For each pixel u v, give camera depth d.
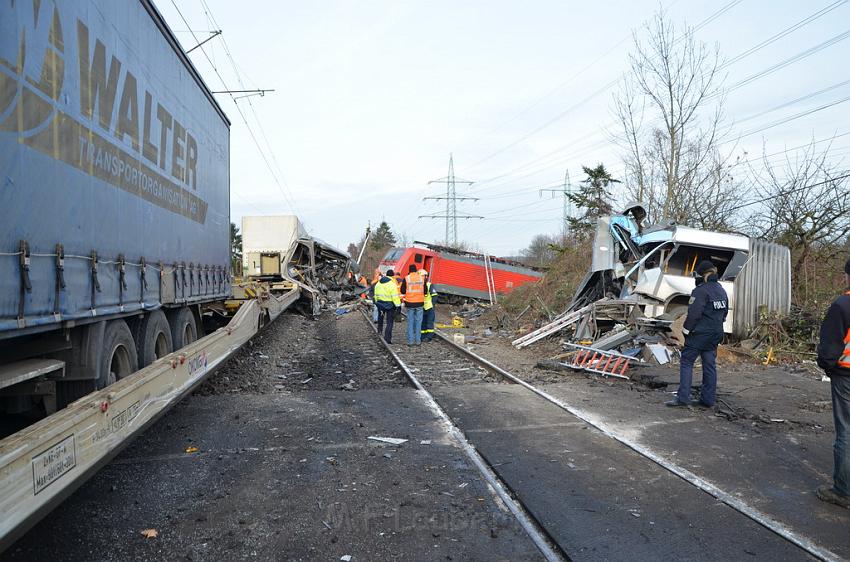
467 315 24.16
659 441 6.23
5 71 3.62
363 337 16.34
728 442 6.21
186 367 6.25
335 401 8.11
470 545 3.92
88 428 3.80
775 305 13.27
